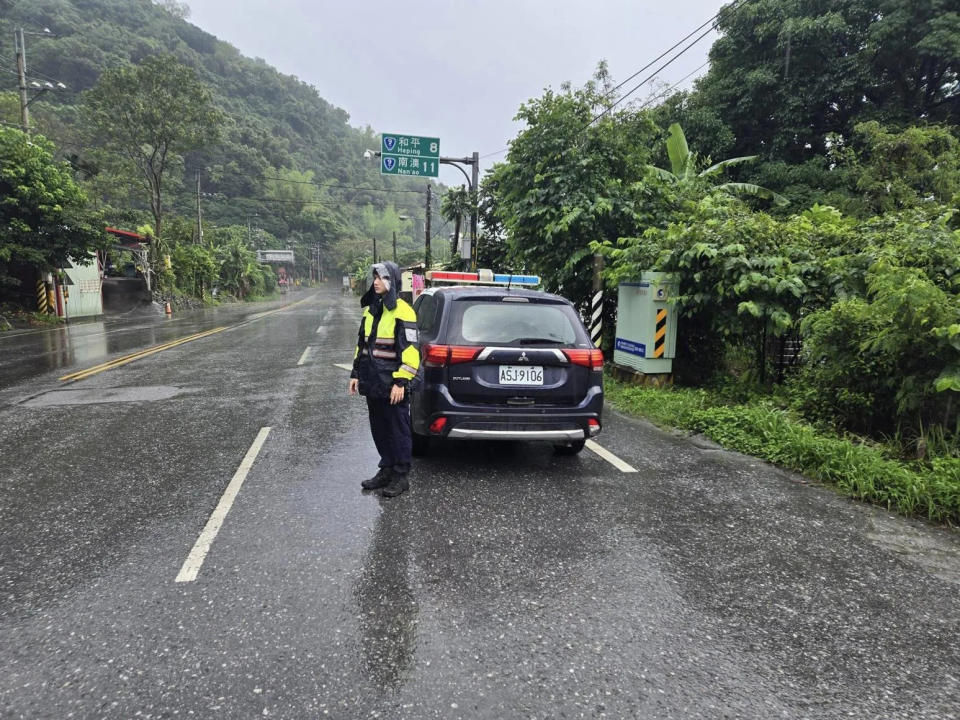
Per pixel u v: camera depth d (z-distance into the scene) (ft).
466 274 27.30
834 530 12.01
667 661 7.65
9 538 11.30
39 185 68.08
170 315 100.12
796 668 7.55
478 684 7.13
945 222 22.20
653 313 26.27
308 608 8.82
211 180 324.60
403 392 13.05
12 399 24.94
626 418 22.16
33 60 257.96
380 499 13.41
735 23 71.20
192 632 8.18
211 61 453.17
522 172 38.04
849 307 17.88
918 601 9.29
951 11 59.26
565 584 9.64
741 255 23.06
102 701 6.79
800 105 67.46
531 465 16.10
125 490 13.97
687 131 71.72
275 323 74.79
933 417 16.43
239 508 12.82
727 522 12.34
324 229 438.81
